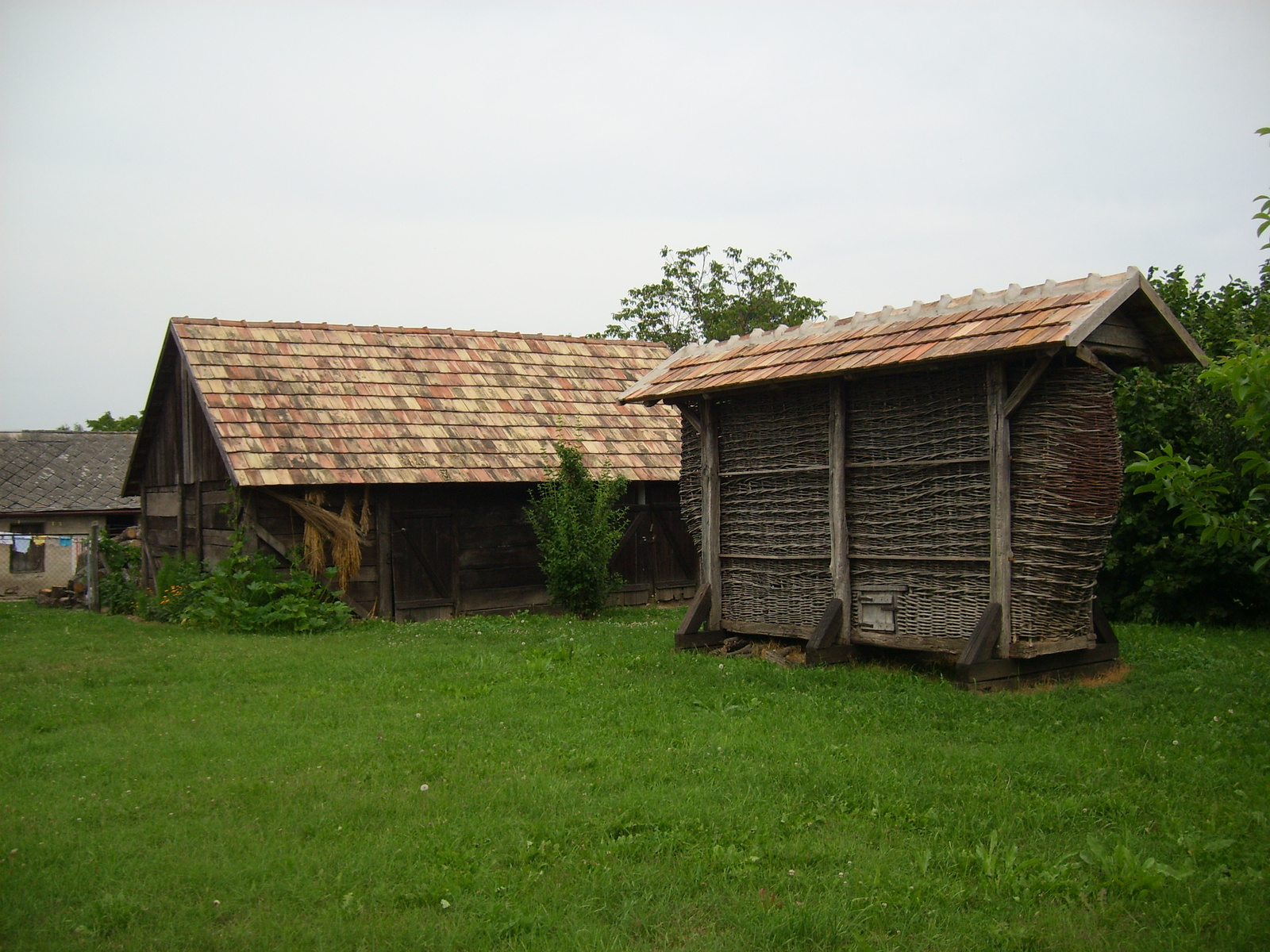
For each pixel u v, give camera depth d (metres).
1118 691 9.52
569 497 17.11
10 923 4.74
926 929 4.62
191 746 7.84
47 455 33.16
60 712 9.22
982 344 9.52
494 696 9.51
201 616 15.62
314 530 16.22
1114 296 9.32
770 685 9.98
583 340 22.72
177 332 17.94
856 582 11.16
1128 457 14.58
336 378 18.44
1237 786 6.44
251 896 5.07
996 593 9.74
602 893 5.02
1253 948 4.36
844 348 11.16
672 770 6.95
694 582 20.59
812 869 5.32
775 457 12.04
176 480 20.08
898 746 7.55
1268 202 4.93
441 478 17.02
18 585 29.95
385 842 5.69
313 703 9.40
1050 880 5.06
